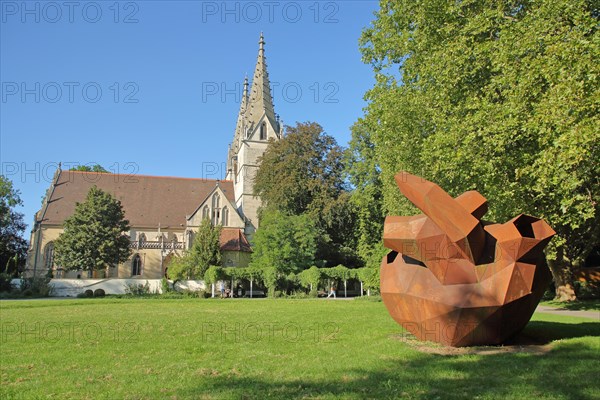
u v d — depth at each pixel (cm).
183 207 7381
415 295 1008
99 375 792
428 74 2109
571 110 1323
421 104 2247
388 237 1027
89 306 2781
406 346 1031
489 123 1645
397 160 2678
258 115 7662
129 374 795
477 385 695
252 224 7200
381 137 2747
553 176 1408
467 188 2048
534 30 1523
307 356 938
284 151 6256
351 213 5872
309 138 6197
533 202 1797
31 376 795
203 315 1983
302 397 635
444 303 959
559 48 1355
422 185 970
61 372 820
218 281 4806
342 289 5578
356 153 5081
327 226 5897
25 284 5175
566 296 2944
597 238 2931
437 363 845
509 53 1583
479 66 1812
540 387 676
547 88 1516
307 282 4775
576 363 829
